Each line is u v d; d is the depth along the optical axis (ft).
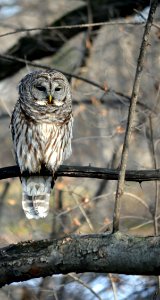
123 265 24.30
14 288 46.01
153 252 23.94
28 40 53.98
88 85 52.29
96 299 45.57
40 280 46.37
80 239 25.03
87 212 47.42
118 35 52.70
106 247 24.52
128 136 26.50
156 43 48.03
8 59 47.52
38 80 40.11
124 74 52.85
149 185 49.83
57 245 25.13
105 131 51.57
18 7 62.54
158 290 39.19
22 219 54.70
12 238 48.67
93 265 24.64
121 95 47.01
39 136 39.14
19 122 39.73
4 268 25.25
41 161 39.24
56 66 57.52
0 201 56.49
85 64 53.06
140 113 45.60
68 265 24.91
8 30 55.88
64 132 40.09
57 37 54.29
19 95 40.40
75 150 56.65
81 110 48.39
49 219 50.37
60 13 57.36
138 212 48.29
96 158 56.29
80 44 60.29
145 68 46.70
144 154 50.90
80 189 50.26
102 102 49.49
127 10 53.36
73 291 45.91
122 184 25.67
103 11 53.67
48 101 39.47
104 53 52.70
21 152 39.50
